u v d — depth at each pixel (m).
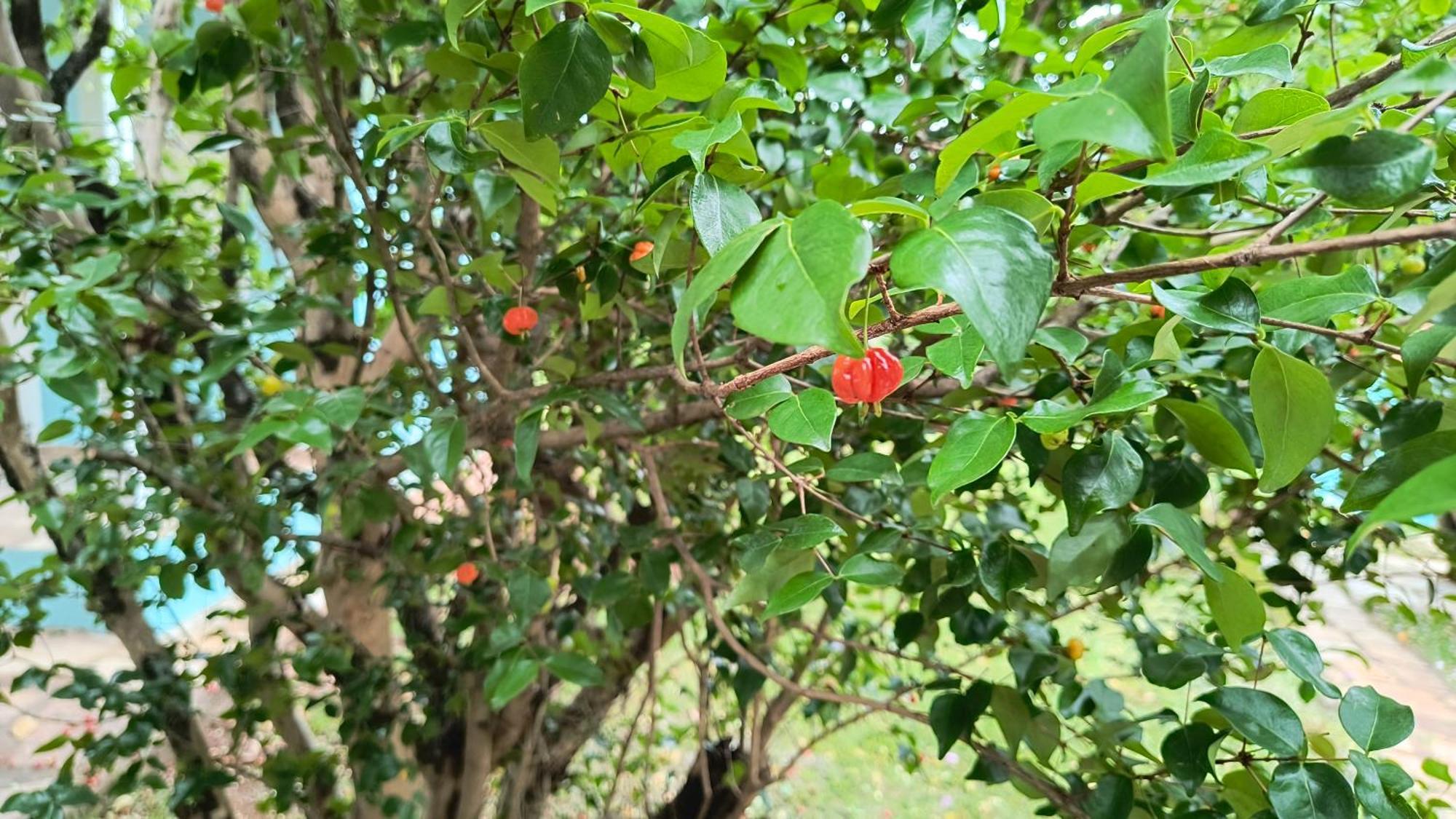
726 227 0.27
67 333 0.54
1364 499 0.27
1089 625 0.93
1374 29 0.69
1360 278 0.31
